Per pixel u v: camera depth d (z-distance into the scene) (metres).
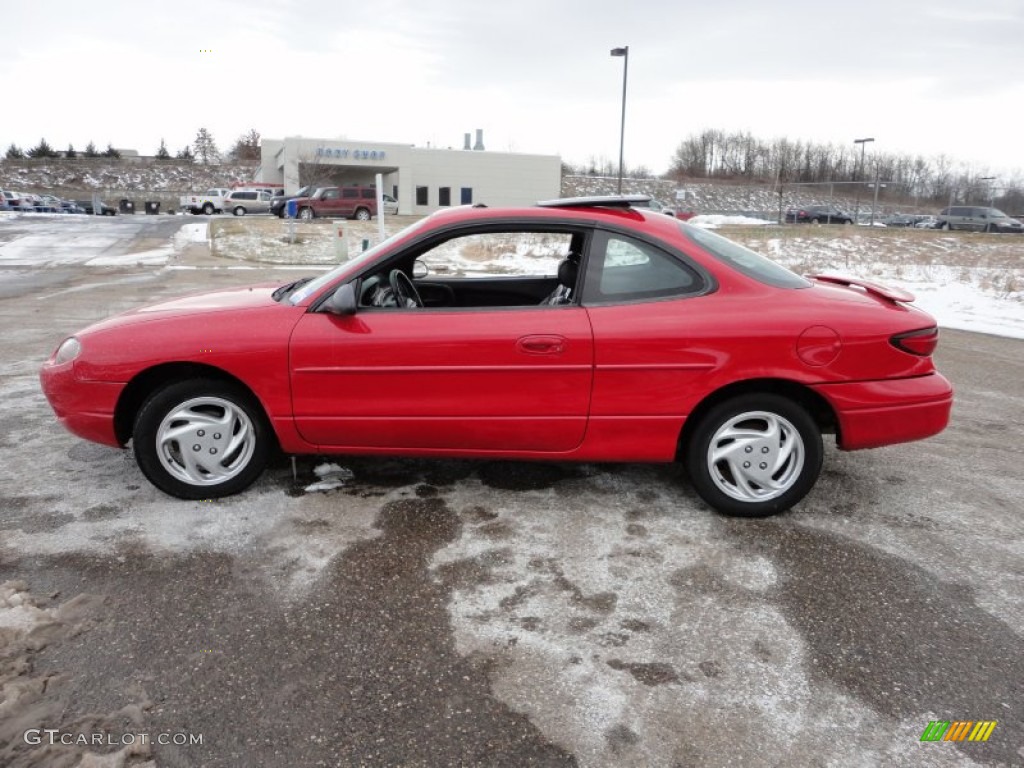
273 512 3.48
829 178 77.06
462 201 50.81
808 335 3.22
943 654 2.48
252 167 88.56
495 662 2.41
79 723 2.09
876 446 3.38
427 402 3.35
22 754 1.97
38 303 10.60
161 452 3.48
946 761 2.00
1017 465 4.32
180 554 3.08
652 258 3.36
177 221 34.19
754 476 3.40
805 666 2.41
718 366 3.23
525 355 3.26
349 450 3.52
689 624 2.64
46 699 2.19
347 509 3.53
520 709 2.19
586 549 3.18
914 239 25.64
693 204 64.75
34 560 3.01
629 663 2.42
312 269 17.36
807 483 3.40
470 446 3.46
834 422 3.46
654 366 3.24
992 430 5.04
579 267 3.39
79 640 2.48
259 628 2.57
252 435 3.54
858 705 2.23
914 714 2.19
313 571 2.96
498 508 3.57
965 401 5.86
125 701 2.19
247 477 3.59
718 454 3.39
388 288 3.81
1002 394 6.11
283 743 2.04
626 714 2.18
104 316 9.41
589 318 3.28
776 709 2.21
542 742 2.06
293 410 3.41
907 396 3.32
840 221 40.62
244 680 2.30
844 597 2.83
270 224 29.89
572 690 2.28
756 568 3.04
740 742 2.07
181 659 2.40
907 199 54.97
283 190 45.25
